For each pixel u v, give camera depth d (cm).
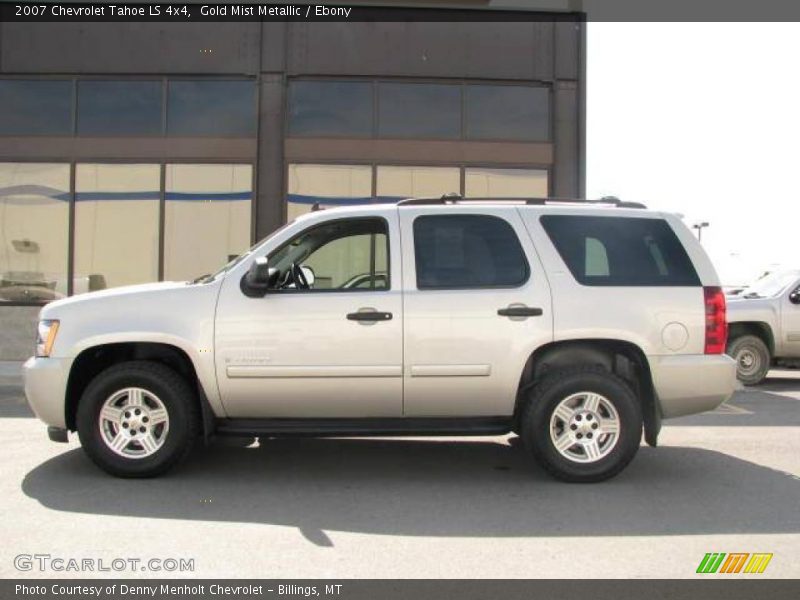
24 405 901
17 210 1353
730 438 727
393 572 386
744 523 467
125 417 550
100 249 1353
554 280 550
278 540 432
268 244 561
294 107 1360
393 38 1365
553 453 546
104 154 1348
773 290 1147
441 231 563
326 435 552
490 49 1374
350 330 538
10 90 1348
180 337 537
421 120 1372
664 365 548
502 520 471
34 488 531
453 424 558
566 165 1380
